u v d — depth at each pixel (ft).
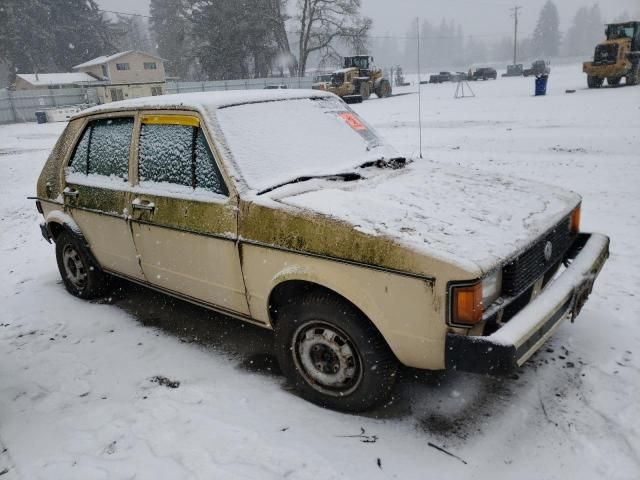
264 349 12.43
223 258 10.59
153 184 12.13
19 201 31.81
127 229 12.71
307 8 175.22
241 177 10.39
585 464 8.20
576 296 9.38
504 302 8.36
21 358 12.59
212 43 180.96
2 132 93.50
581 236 11.23
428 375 10.82
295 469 8.39
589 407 9.45
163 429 9.59
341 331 9.29
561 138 38.47
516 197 10.64
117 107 13.61
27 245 22.90
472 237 8.55
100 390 11.03
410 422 9.42
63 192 14.80
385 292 8.39
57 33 208.64
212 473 8.40
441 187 10.93
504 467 8.26
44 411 10.43
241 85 163.12
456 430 9.14
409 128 52.01
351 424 9.46
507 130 45.21
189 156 11.29
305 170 11.09
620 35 84.58
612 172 27.09
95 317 14.64
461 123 53.06
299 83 173.78
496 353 7.59
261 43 181.27
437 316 8.00
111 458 8.95
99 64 170.40
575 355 11.04
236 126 11.20
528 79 155.33
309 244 9.14
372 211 9.25
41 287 17.28
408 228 8.67
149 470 8.59
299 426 9.46
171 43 227.81
